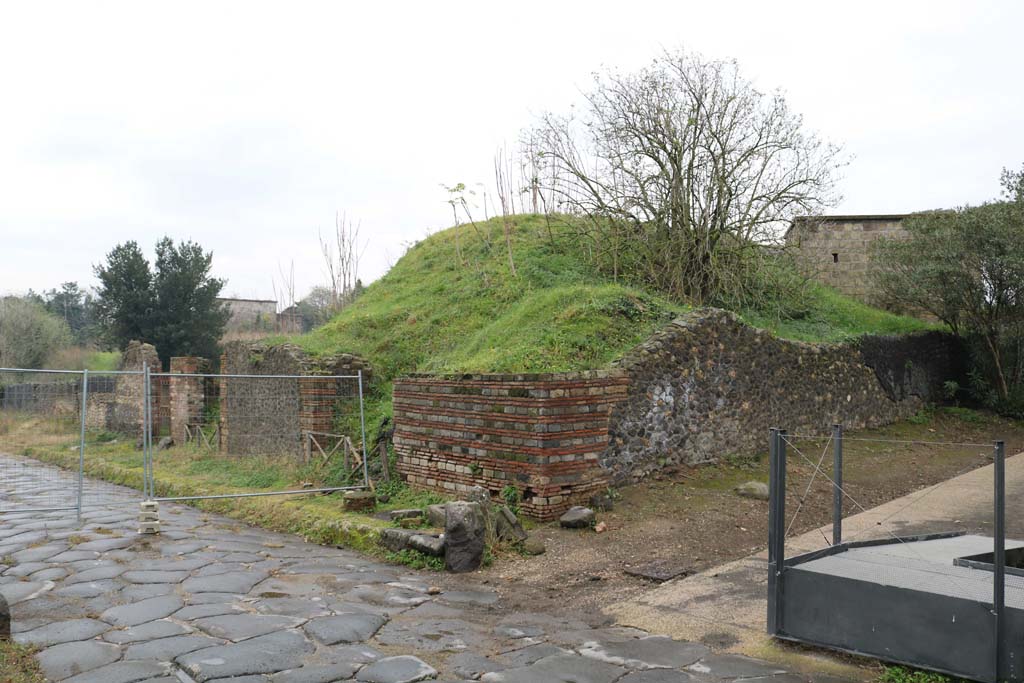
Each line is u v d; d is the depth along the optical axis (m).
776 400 13.56
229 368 17.45
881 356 16.52
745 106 16.30
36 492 13.41
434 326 16.08
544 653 5.41
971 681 4.68
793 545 8.44
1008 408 17.39
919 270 17.52
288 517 10.40
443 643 5.60
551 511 9.33
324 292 31.81
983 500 10.35
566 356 11.29
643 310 13.05
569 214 17.98
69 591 6.73
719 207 16.27
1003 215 16.52
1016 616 4.52
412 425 11.53
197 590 6.84
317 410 14.12
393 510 10.27
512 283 16.34
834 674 4.98
